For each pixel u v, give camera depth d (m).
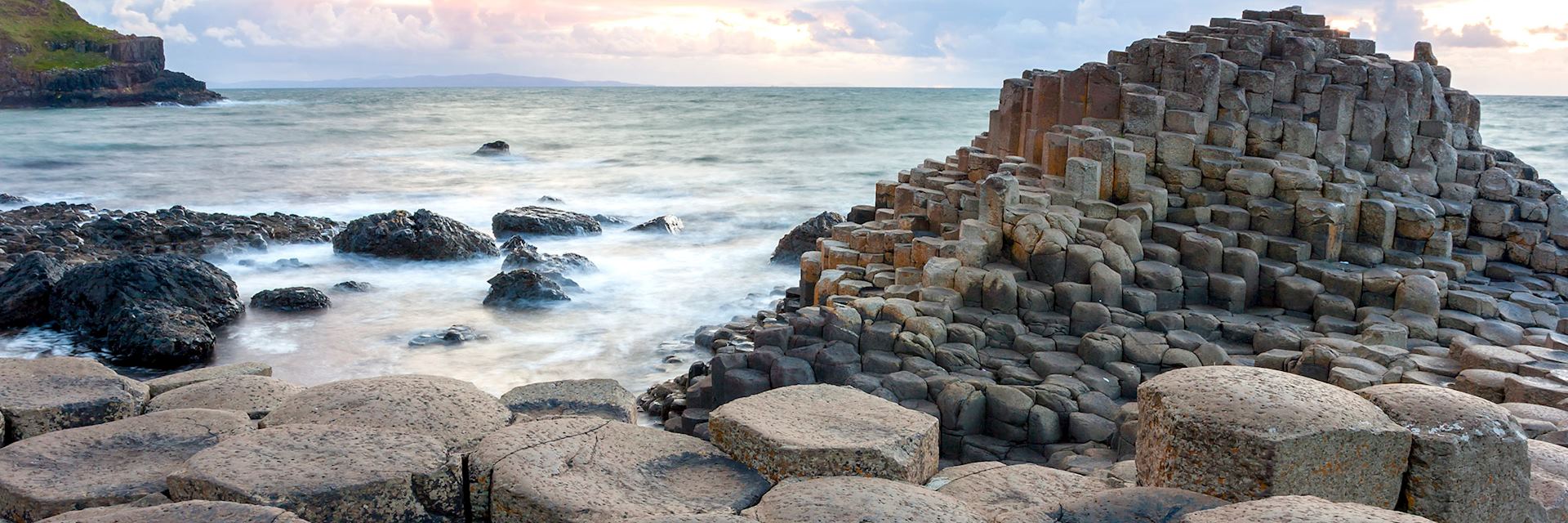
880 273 14.81
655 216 28.69
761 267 21.73
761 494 4.70
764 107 102.38
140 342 14.78
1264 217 14.31
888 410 5.32
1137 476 5.18
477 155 46.81
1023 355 12.20
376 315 17.48
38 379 5.89
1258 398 4.62
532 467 4.72
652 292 19.38
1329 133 15.52
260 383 6.28
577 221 25.72
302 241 23.83
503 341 15.97
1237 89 15.72
